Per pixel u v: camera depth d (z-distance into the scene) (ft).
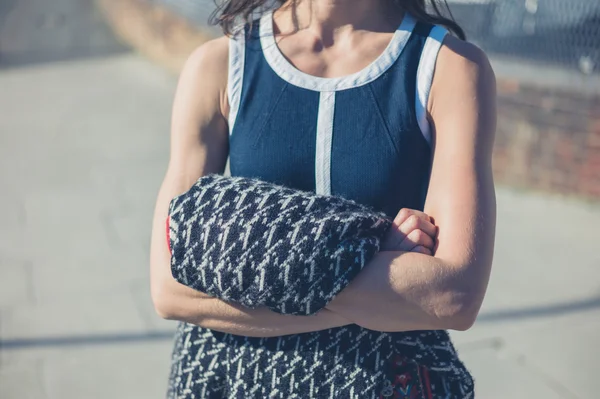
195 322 4.62
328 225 4.15
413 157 4.68
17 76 41.45
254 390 4.63
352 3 4.81
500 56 18.57
